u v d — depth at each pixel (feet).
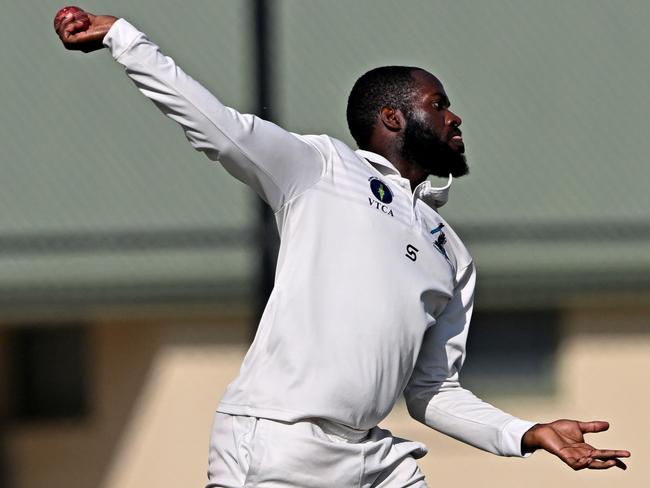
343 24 123.34
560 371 125.08
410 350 49.32
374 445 48.85
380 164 51.57
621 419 123.95
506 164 123.34
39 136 123.95
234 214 119.75
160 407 124.36
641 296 120.47
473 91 125.90
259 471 46.83
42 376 127.34
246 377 48.14
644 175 123.24
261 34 95.81
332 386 47.19
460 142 53.16
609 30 129.39
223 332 123.75
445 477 121.49
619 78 127.65
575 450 49.62
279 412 46.98
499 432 51.65
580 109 126.21
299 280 48.08
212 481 48.34
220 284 117.60
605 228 119.55
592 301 122.72
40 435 126.41
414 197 51.62
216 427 48.65
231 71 118.83
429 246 50.98
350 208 49.24
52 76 126.31
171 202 120.26
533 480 122.11
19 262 118.52
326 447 47.24
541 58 127.44
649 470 123.24
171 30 121.49
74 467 125.90
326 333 47.57
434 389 53.42
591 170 123.44
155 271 117.91
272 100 95.61
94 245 118.32
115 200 120.37
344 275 48.37
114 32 45.78
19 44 127.13
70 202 120.37
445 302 51.93
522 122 125.29
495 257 119.03
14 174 121.90
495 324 126.11
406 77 52.85
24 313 118.73
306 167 48.67
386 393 48.47
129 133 124.16
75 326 127.44
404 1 126.52
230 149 46.78
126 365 125.08
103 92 126.00
